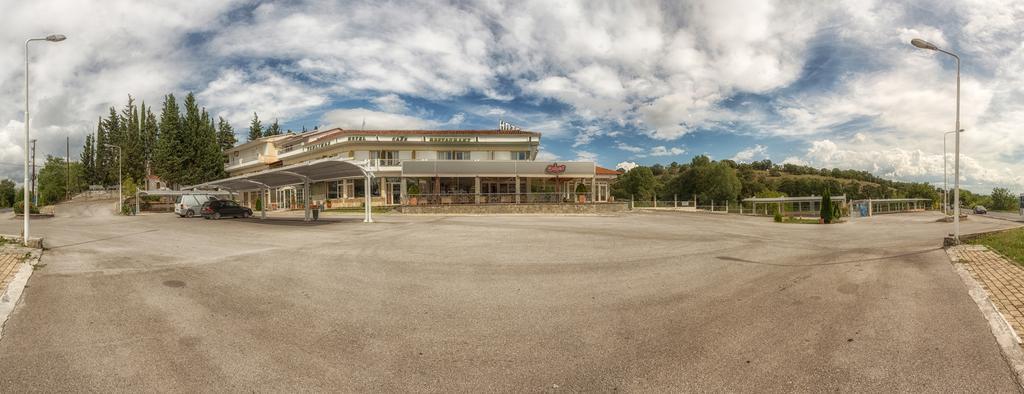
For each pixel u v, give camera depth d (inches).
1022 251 412.2
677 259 437.4
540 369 171.5
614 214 1395.2
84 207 2047.2
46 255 434.3
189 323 225.1
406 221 986.1
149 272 353.4
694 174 3129.9
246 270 365.7
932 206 3107.8
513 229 762.8
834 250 518.6
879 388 152.6
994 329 212.7
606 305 264.1
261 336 207.2
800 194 3688.5
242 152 2486.5
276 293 289.4
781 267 394.3
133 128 2559.1
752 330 214.8
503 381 161.0
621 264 407.2
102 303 260.2
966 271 364.5
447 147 1754.4
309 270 368.5
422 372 168.7
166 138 2146.9
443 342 201.2
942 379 159.3
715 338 204.1
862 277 344.8
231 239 598.9
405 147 1727.4
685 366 172.7
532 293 294.7
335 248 504.7
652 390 152.9
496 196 1449.3
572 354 186.5
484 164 1478.8
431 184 1611.7
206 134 2299.5
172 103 2174.0
